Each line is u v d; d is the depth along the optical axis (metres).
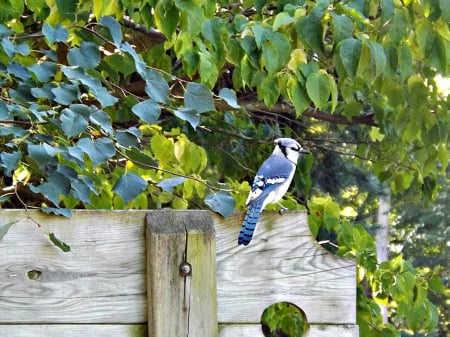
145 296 4.78
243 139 11.88
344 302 5.00
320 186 19.19
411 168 11.81
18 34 7.55
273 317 9.52
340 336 4.98
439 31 8.21
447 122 9.91
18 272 4.67
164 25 7.18
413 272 8.96
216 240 4.90
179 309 4.70
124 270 4.77
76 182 5.55
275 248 4.95
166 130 10.90
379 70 7.46
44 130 6.04
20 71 5.98
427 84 9.91
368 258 8.98
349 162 18.72
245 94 12.67
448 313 26.50
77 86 5.66
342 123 12.56
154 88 5.90
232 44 7.76
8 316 4.66
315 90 7.45
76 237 4.73
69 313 4.71
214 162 12.36
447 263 26.62
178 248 4.70
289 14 7.76
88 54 5.95
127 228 4.79
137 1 7.44
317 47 7.50
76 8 6.77
